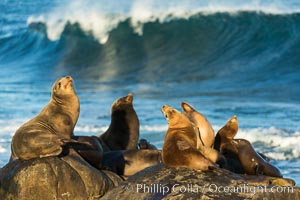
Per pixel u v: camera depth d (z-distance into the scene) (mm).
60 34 150875
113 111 56875
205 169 44031
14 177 46875
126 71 135875
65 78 52531
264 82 119312
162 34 143500
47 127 50312
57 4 175125
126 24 146250
